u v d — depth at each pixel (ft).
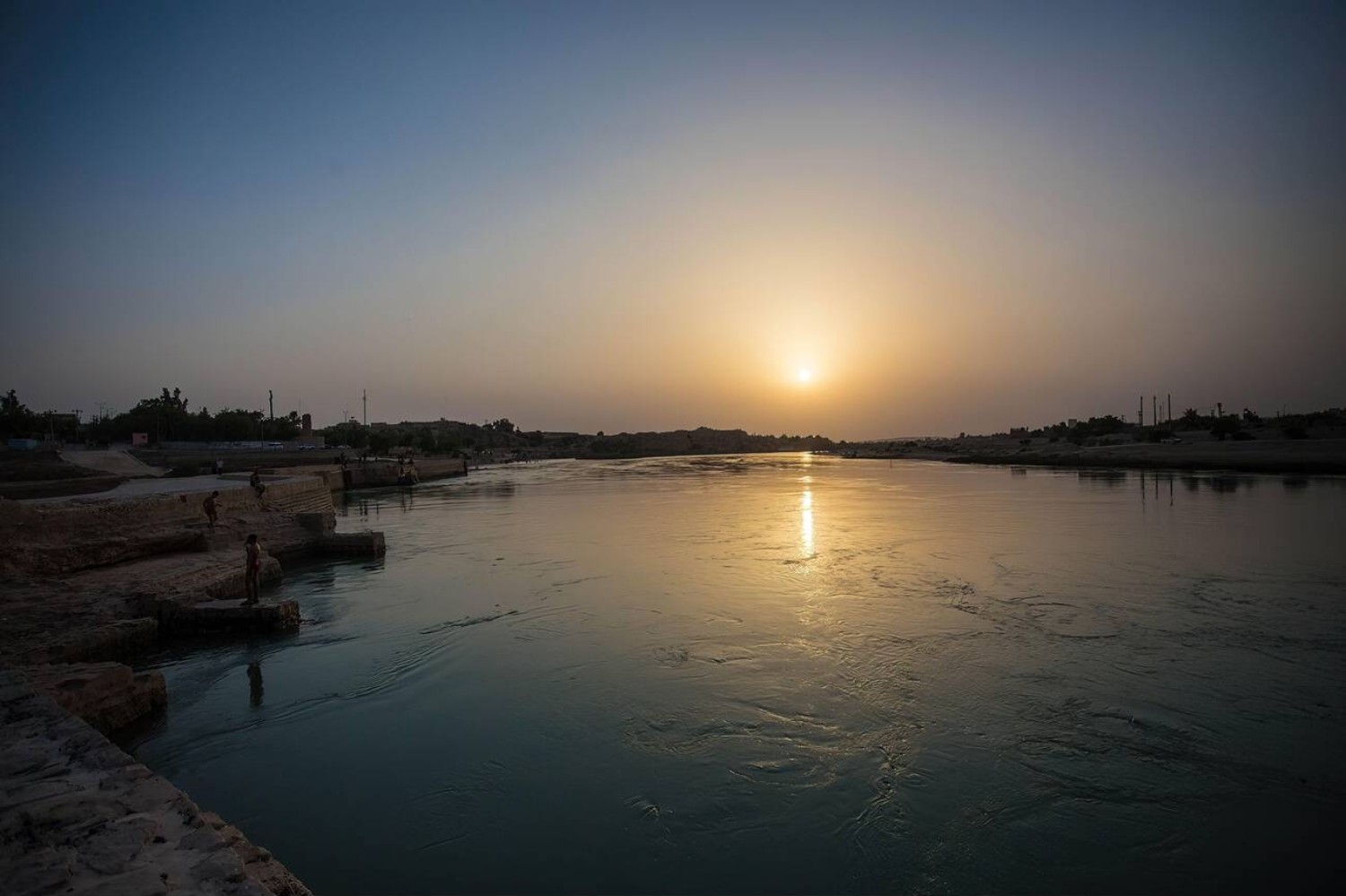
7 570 53.01
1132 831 25.30
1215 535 86.48
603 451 634.43
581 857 24.18
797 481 234.58
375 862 24.03
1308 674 39.01
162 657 45.09
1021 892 22.29
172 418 265.34
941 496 156.04
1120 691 37.06
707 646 45.42
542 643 46.75
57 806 17.60
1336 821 25.77
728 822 26.02
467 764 30.55
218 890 14.24
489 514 130.72
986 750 30.99
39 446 172.86
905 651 43.57
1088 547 79.25
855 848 24.49
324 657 44.83
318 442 323.78
